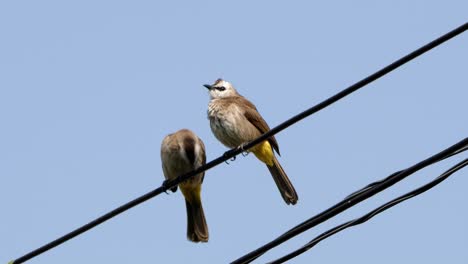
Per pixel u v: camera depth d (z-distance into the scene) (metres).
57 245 11.03
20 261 11.09
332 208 9.69
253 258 10.11
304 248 9.92
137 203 11.09
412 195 9.48
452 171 9.33
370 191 9.52
